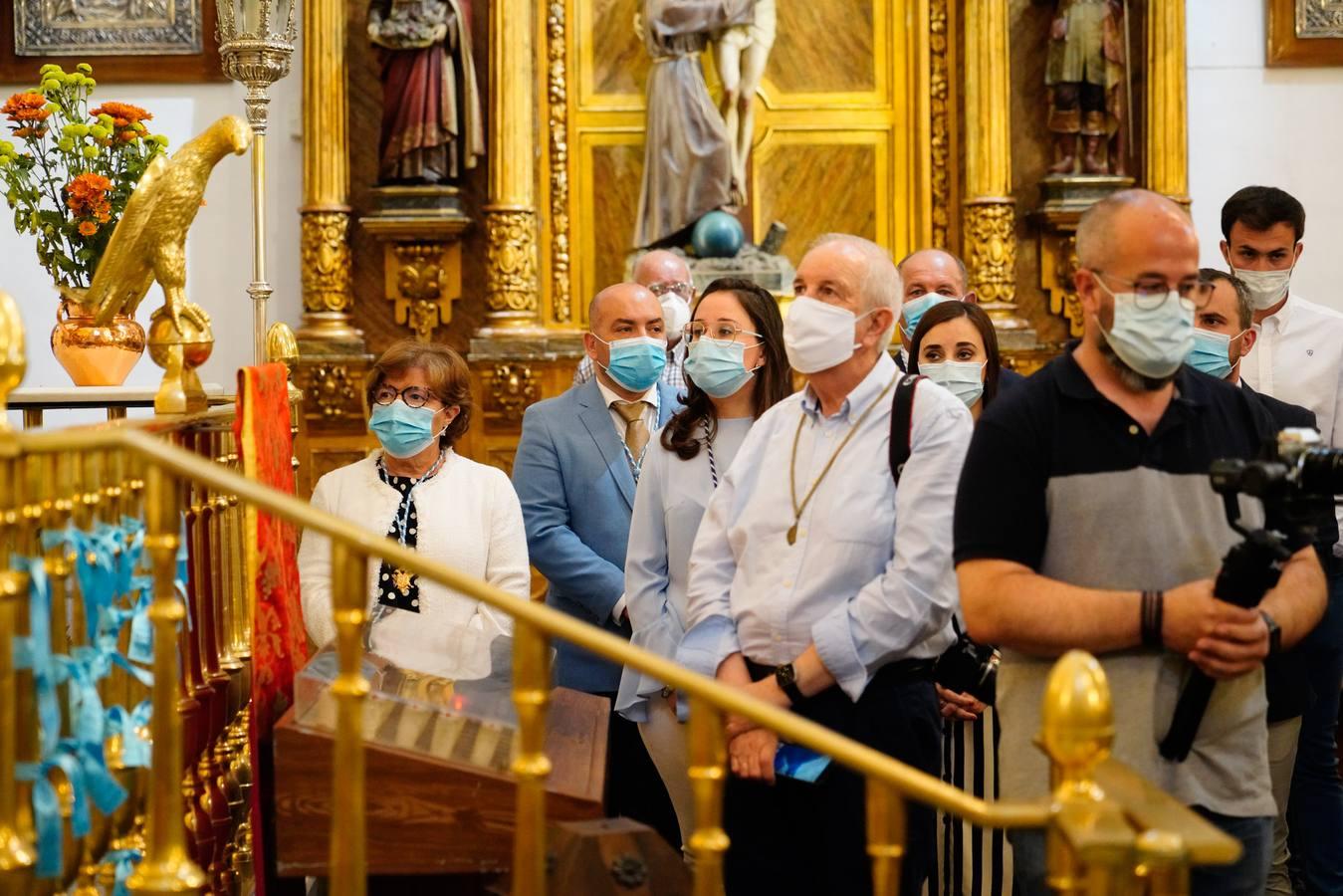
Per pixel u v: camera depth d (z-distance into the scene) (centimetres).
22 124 543
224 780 362
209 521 366
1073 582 269
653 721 371
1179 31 704
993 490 271
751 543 327
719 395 375
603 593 423
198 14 702
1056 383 273
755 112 733
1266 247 431
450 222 687
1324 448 250
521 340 690
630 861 265
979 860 390
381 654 348
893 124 734
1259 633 256
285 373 384
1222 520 271
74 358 516
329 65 688
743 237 712
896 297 327
